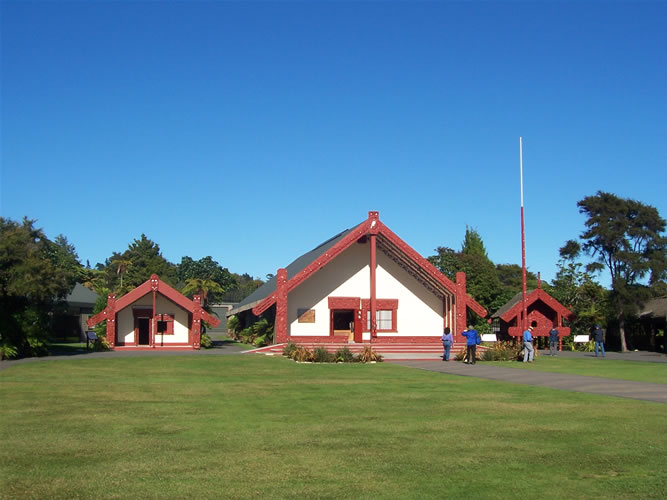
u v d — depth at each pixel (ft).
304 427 37.78
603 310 154.40
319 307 134.72
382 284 138.31
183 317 138.82
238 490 24.89
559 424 39.11
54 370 76.79
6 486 25.13
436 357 111.86
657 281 138.00
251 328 157.79
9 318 101.35
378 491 24.86
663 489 25.38
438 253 207.10
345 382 64.85
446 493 24.67
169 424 38.55
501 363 97.86
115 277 309.42
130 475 26.89
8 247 100.07
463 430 37.06
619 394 54.70
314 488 25.21
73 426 37.76
